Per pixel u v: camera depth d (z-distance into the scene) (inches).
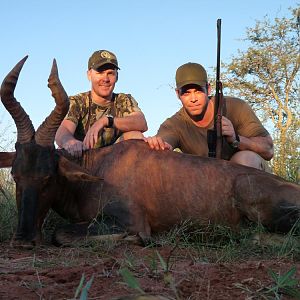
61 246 80.2
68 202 89.9
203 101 96.7
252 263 62.7
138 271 56.9
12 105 84.0
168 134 99.3
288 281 47.6
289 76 240.4
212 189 86.9
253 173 87.5
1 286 51.3
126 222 86.2
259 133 100.9
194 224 87.0
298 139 138.2
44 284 52.2
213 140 95.0
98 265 59.5
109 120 100.0
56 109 83.2
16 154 83.5
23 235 78.7
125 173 89.0
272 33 250.4
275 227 83.6
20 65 84.0
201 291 49.1
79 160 91.7
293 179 122.3
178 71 97.7
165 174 88.1
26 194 80.7
